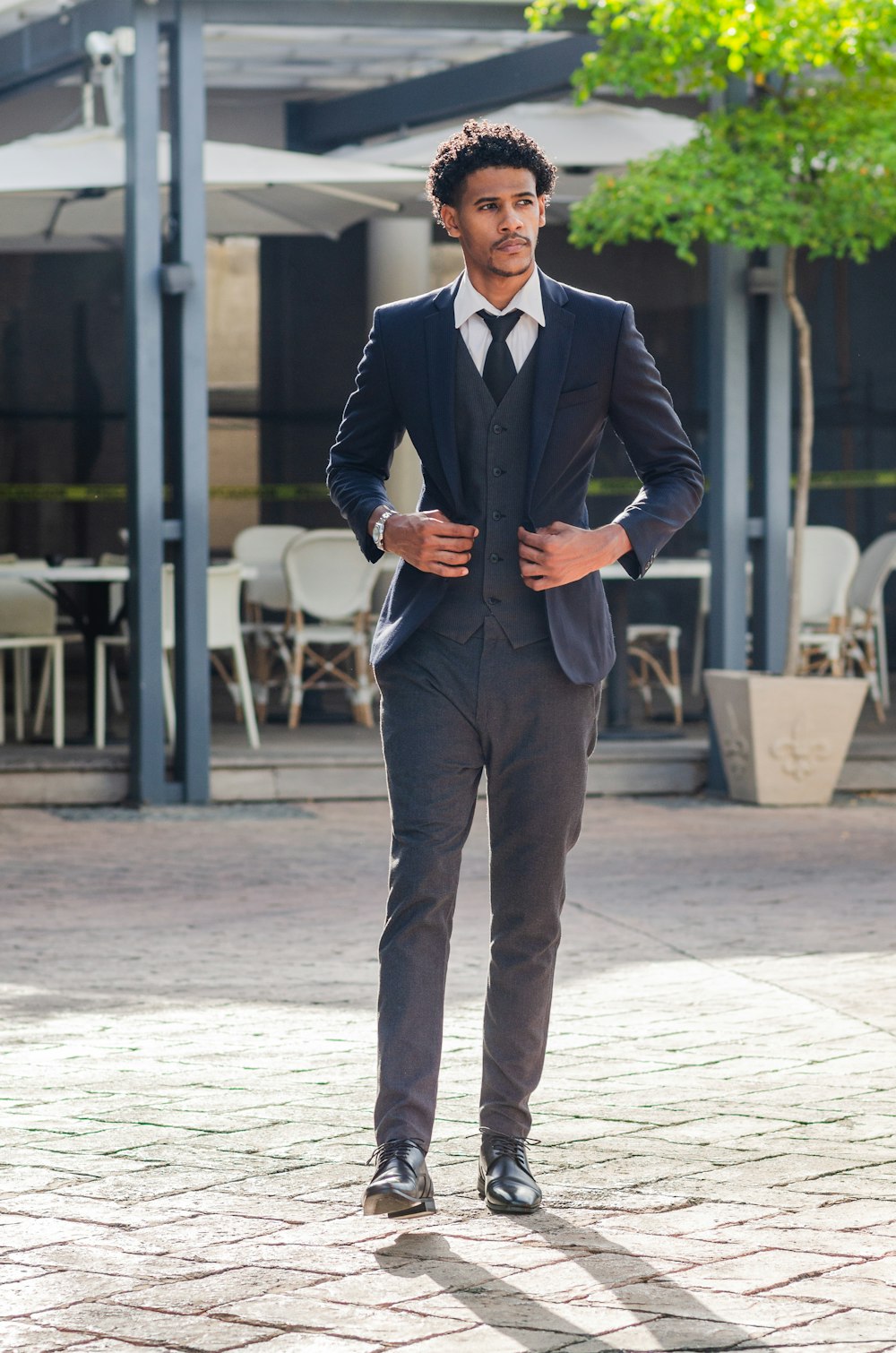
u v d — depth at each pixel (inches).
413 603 264.4
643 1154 299.0
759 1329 223.3
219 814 708.7
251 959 457.1
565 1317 227.1
